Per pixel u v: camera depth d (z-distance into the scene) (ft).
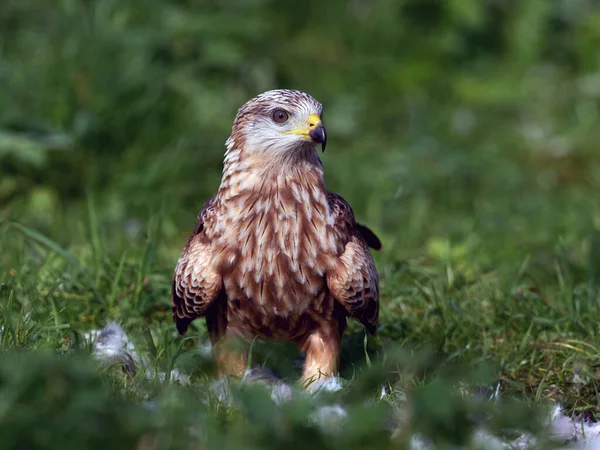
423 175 50.03
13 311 30.60
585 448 23.45
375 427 21.48
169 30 51.52
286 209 27.84
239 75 53.26
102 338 29.12
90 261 36.60
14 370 20.99
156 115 48.01
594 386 28.30
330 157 51.06
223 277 28.35
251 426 21.29
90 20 50.60
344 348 31.35
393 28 61.72
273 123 27.81
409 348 30.25
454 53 62.28
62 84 47.19
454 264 38.91
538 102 59.93
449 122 57.00
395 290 34.65
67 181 45.29
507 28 63.77
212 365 29.58
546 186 51.29
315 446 20.67
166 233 42.93
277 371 30.60
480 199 49.39
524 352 30.81
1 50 50.34
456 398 25.89
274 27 59.36
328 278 28.22
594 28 63.57
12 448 19.40
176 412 21.22
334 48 59.62
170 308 33.83
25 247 36.35
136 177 45.24
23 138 43.91
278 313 28.40
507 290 34.94
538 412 24.27
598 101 59.77
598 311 33.06
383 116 56.49
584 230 43.68
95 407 20.08
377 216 46.60
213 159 47.83
